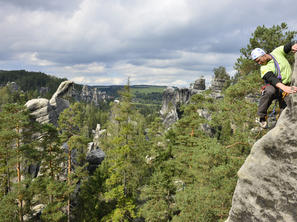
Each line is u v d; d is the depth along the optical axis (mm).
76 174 21469
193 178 17922
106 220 19859
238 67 14070
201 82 93375
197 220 11219
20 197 16109
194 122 22781
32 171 27969
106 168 26938
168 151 27906
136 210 21734
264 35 12398
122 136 19562
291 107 2387
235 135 12758
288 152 2348
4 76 180500
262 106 2998
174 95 92000
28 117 19844
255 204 2652
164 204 16094
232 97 13781
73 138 21297
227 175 11305
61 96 56812
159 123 45219
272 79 2734
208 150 11961
